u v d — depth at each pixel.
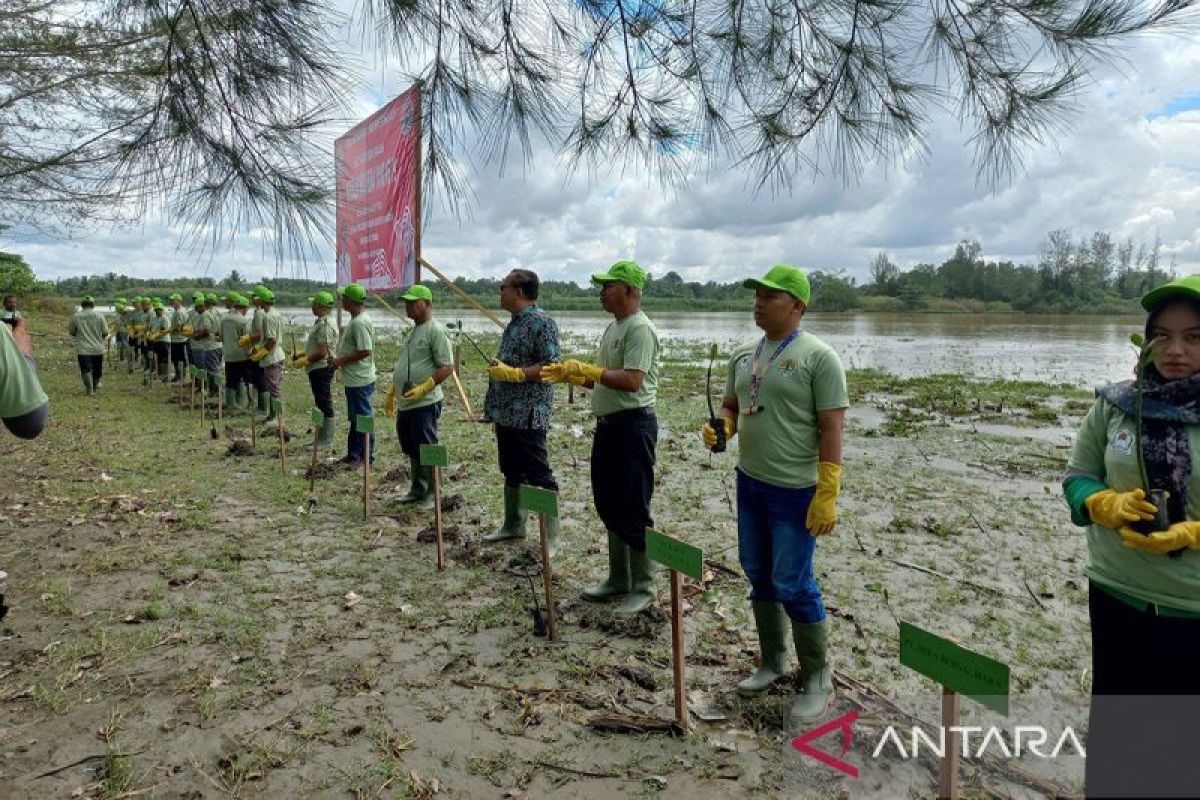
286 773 2.69
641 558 3.98
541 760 2.74
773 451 2.89
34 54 3.43
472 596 4.27
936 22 2.11
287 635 3.77
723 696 3.16
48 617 3.97
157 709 3.09
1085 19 1.86
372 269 9.25
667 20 2.36
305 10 2.23
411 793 2.57
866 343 27.61
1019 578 4.58
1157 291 1.83
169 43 2.34
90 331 13.09
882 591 4.34
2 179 3.80
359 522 5.70
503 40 2.29
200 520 5.63
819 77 2.37
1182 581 1.84
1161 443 1.85
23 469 7.35
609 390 3.86
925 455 8.30
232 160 2.29
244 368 11.06
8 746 2.84
